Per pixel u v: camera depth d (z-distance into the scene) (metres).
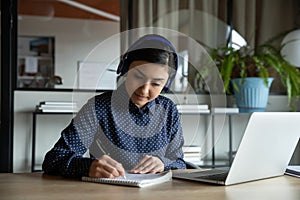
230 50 3.09
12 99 2.95
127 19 3.27
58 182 1.14
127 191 1.02
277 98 3.30
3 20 2.98
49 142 2.95
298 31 3.17
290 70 3.00
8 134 2.90
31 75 3.15
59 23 3.35
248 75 2.98
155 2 3.27
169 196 0.96
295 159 3.20
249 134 1.06
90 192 1.01
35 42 3.23
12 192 1.00
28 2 3.25
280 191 1.04
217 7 3.37
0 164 2.88
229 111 2.90
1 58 2.96
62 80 3.22
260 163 1.16
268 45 3.29
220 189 1.05
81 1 3.34
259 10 3.42
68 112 2.80
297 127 1.22
